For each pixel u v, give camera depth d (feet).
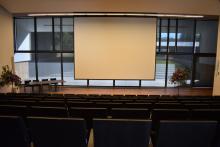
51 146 6.93
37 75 33.47
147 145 6.61
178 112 9.84
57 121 6.48
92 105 12.08
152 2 24.02
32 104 12.34
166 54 32.76
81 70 30.22
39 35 32.55
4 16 26.32
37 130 6.71
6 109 10.23
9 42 27.68
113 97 18.35
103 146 6.66
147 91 30.19
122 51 29.58
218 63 26.68
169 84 33.35
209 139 6.54
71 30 32.04
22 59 32.99
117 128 6.35
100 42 29.48
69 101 13.75
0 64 25.84
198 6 24.27
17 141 6.89
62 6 25.04
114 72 30.09
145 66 29.86
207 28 32.50
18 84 26.66
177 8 24.66
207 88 32.96
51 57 33.06
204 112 9.86
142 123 6.26
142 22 28.84
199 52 32.96
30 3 24.89
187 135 6.43
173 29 32.22
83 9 25.22
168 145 6.62
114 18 28.86
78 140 6.70
